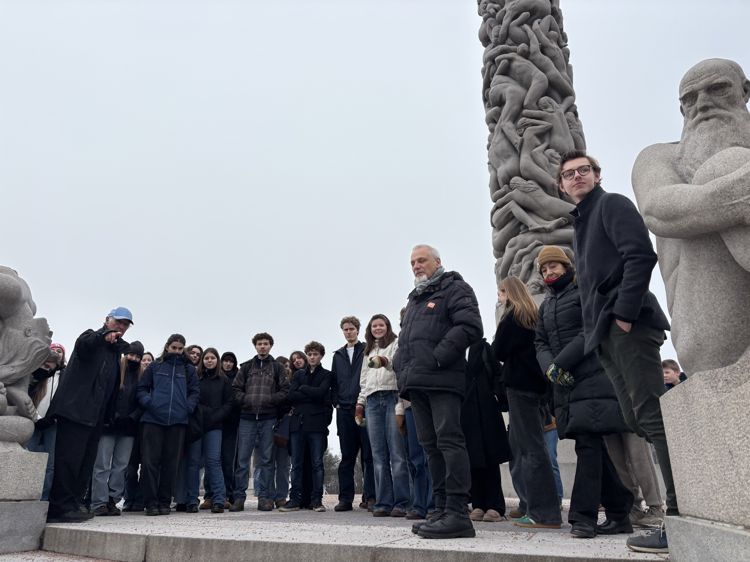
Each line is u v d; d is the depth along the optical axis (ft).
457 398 13.94
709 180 8.41
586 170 12.22
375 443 20.52
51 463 20.84
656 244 10.21
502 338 16.17
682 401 8.86
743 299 8.43
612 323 10.80
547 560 10.35
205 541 13.04
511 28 36.29
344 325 25.18
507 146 34.09
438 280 14.83
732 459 7.39
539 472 15.74
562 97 35.53
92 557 14.67
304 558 12.03
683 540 8.90
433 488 14.25
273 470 26.27
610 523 14.42
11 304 17.52
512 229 32.89
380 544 11.90
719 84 9.17
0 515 15.66
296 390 24.88
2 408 16.74
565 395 14.73
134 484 25.27
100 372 19.34
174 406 22.26
